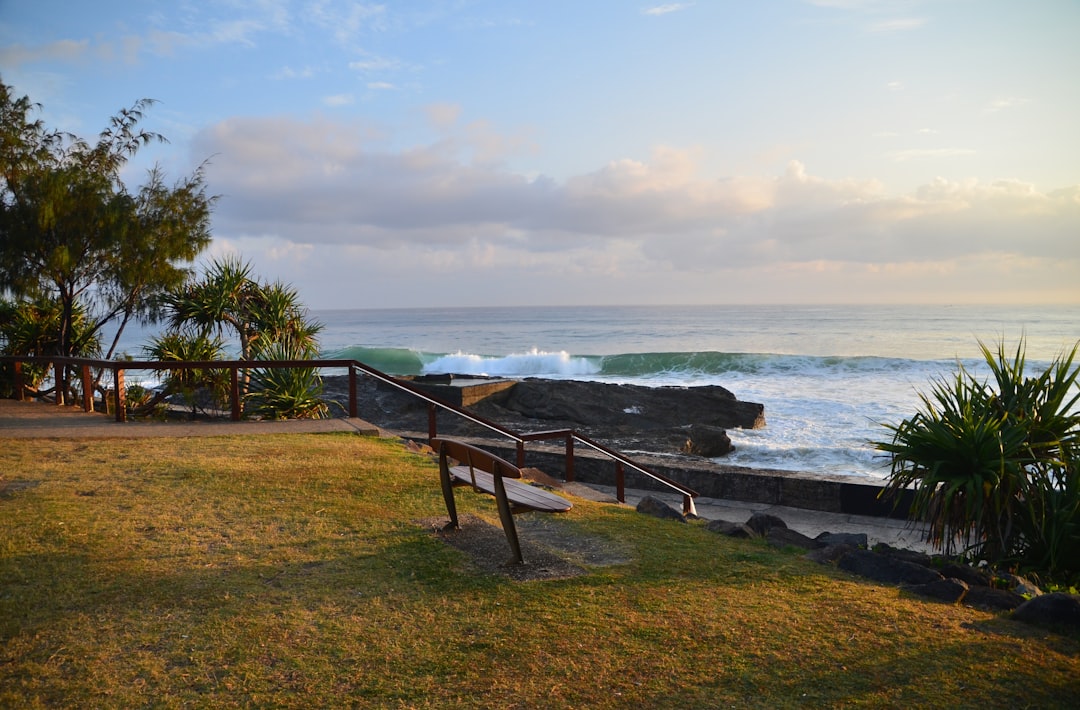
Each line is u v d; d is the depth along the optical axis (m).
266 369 13.62
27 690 3.46
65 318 16.08
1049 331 82.44
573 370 46.09
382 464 8.84
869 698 3.47
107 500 6.86
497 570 5.26
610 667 3.77
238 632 4.12
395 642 4.03
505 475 5.24
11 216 15.06
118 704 3.36
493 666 3.77
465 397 23.11
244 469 8.33
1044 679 3.68
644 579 5.15
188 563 5.21
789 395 30.53
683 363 43.25
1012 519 7.18
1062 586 6.38
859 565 5.52
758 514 7.36
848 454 18.05
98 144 16.75
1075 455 7.39
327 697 3.45
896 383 33.53
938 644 4.08
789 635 4.18
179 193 16.75
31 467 8.23
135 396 15.52
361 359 51.16
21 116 15.51
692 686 3.58
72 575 4.91
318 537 5.91
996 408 7.78
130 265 15.91
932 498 7.40
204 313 15.86
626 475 13.87
